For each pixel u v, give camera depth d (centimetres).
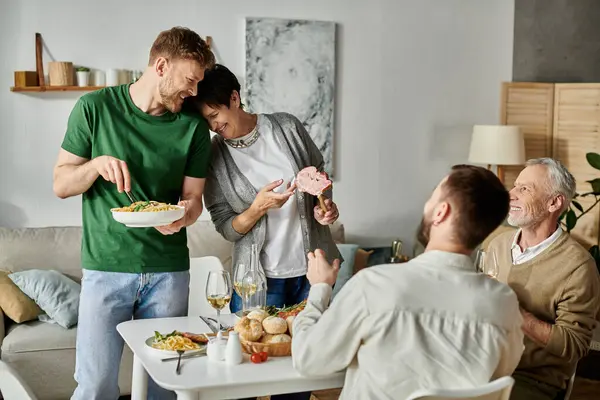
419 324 201
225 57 514
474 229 203
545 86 586
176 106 276
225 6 511
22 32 473
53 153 487
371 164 562
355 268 516
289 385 220
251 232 294
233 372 220
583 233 571
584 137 571
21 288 416
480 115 588
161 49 269
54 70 472
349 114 552
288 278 297
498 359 204
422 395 188
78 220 497
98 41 486
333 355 207
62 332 401
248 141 294
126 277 277
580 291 264
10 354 393
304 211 296
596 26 602
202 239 475
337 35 543
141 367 257
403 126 568
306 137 305
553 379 267
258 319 245
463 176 203
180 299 287
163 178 281
